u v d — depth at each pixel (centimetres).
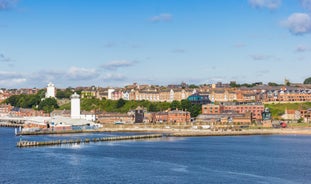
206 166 16800
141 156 19450
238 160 18362
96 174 15075
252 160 18375
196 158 18912
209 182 13888
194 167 16575
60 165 16850
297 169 16125
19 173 15225
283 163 17538
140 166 16738
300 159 18675
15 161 17788
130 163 17438
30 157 18912
